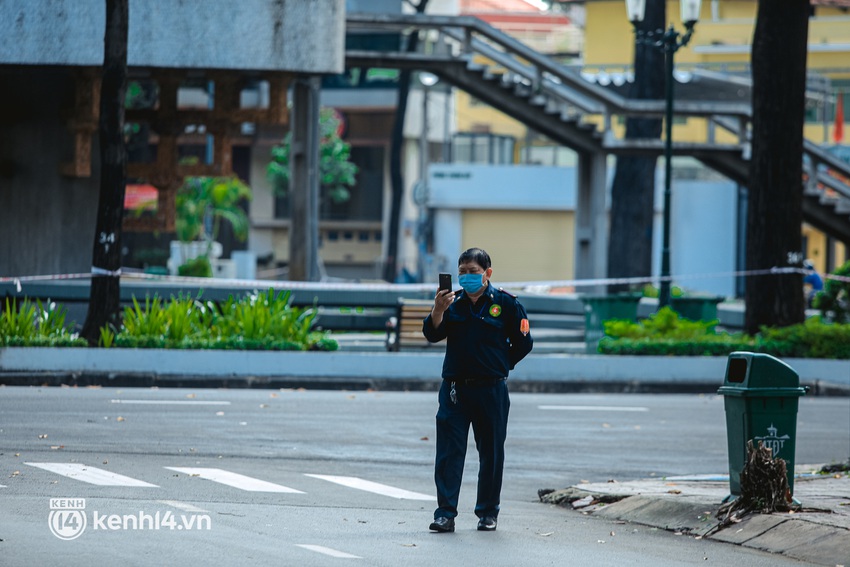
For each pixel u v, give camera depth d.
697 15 67.31
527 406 50.16
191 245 130.50
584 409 49.56
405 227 173.88
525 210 160.75
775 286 62.97
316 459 36.28
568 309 87.69
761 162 63.34
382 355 57.28
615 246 108.69
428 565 22.05
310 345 58.69
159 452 35.75
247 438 39.19
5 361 54.94
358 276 175.38
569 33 188.25
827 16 166.75
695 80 132.25
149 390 51.66
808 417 48.69
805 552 24.55
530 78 85.50
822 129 154.25
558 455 38.91
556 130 85.75
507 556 23.34
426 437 40.88
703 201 151.50
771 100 62.94
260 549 22.64
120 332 57.94
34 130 78.94
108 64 57.47
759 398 27.22
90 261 81.06
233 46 68.75
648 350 60.22
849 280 68.06
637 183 107.81
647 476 35.75
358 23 81.38
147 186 157.25
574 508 30.67
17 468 31.55
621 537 26.48
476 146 164.75
